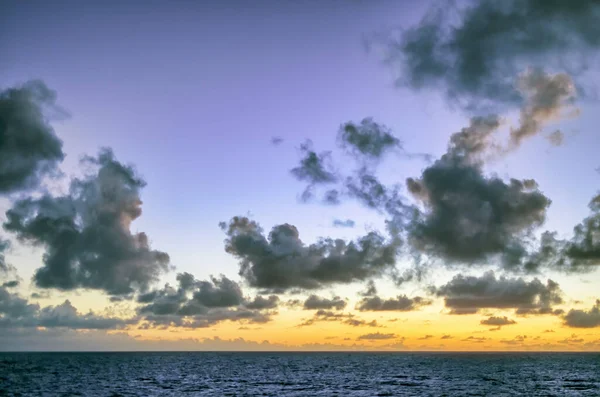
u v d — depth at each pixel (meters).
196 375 133.25
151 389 92.50
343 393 87.69
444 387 99.38
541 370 164.25
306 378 124.56
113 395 81.75
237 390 91.94
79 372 142.00
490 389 95.00
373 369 172.50
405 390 92.88
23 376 123.25
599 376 132.62
